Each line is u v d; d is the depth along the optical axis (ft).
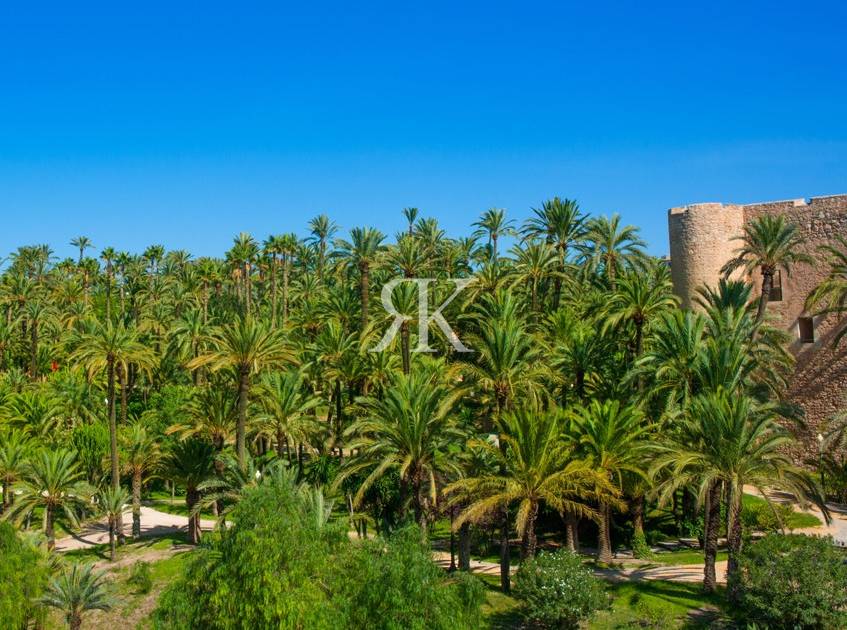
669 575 102.63
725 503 119.44
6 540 112.88
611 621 87.35
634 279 134.00
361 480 131.85
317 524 81.82
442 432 104.99
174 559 128.77
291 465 165.07
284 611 70.69
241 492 113.70
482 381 105.70
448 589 76.43
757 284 162.20
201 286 302.45
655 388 113.09
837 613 76.43
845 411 130.72
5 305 274.36
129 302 320.70
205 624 76.54
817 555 81.15
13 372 227.40
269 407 144.15
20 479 151.74
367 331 149.28
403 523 103.30
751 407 100.83
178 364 222.07
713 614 86.48
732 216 165.27
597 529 126.52
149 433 168.66
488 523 125.70
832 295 148.87
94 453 170.09
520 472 96.02
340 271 186.50
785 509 120.98
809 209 155.22
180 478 141.79
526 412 96.32
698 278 164.66
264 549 74.38
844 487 135.85
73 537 160.45
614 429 104.83
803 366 153.58
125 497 144.15
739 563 84.33
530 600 86.94
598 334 136.56
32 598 105.40
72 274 340.39
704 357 106.32
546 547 123.34
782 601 77.87
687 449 95.50
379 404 105.70
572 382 132.98
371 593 72.28
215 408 143.13
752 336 127.44
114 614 108.47
